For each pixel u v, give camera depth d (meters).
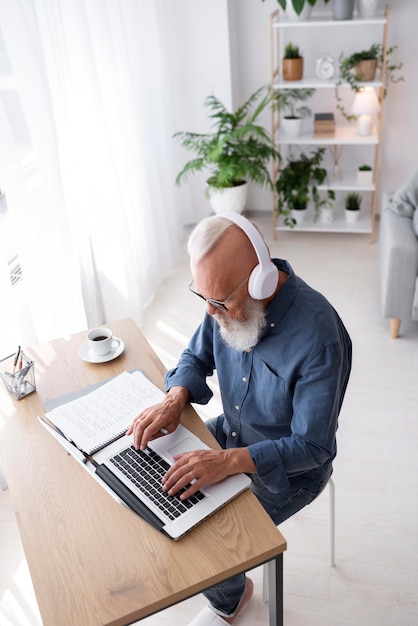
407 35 3.67
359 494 2.17
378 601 1.82
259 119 4.14
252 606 1.83
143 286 3.42
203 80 3.84
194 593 1.15
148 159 3.46
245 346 1.38
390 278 2.81
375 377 2.75
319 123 3.76
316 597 1.85
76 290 2.71
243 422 1.55
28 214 2.33
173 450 1.41
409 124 3.92
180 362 1.67
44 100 2.32
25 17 2.19
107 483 1.34
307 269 3.68
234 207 3.86
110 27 2.88
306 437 1.36
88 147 2.79
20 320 2.51
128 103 3.11
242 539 1.21
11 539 2.08
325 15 3.70
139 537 1.23
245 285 1.29
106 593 1.13
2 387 1.69
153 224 3.51
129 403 1.56
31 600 1.87
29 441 1.49
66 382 1.69
